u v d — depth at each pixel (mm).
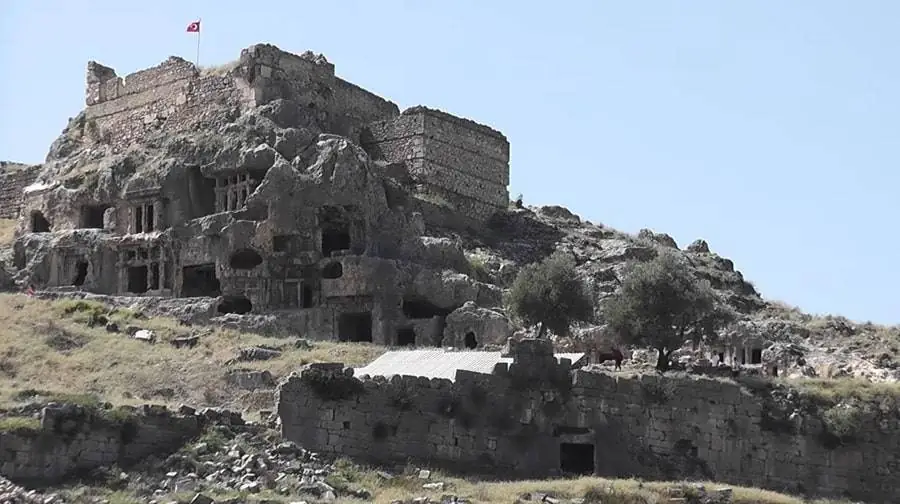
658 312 81000
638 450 70250
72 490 57062
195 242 109125
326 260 106062
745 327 102750
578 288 92000
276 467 61312
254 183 111250
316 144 111188
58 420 59531
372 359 85688
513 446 68438
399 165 124438
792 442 72000
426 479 63438
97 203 118250
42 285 114562
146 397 75750
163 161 114500
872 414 72875
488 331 97312
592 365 77188
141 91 128375
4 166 146625
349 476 62312
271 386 80250
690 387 71562
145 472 59750
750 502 62969
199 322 101938
